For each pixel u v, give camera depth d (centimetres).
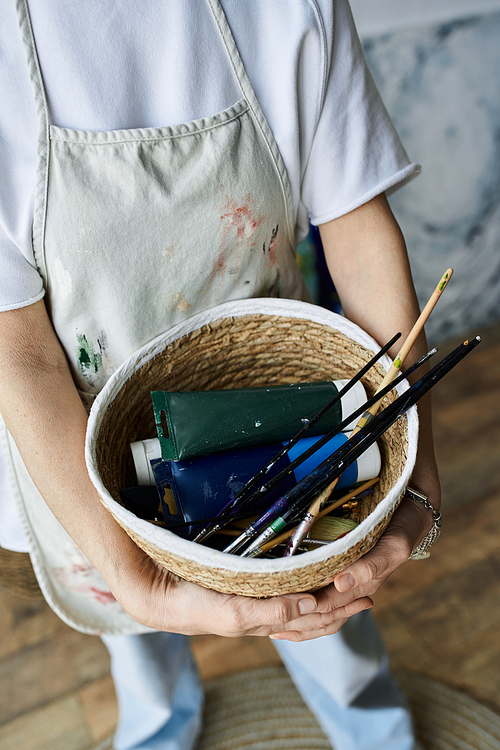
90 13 44
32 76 44
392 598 124
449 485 143
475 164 148
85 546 51
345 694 91
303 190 60
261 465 53
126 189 48
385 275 61
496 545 131
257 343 62
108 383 51
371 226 60
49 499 51
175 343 57
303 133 55
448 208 152
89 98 46
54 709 110
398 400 49
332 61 53
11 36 43
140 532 42
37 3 42
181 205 51
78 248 49
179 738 102
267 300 58
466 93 138
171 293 56
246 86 50
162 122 49
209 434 53
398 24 124
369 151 57
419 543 54
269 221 57
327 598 47
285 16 49
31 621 121
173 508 52
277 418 55
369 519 42
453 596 123
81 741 106
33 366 51
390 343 51
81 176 47
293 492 48
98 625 75
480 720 107
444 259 160
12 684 113
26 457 51
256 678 115
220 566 40
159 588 48
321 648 84
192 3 46
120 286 53
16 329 51
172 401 53
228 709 111
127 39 45
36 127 45
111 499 43
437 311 171
